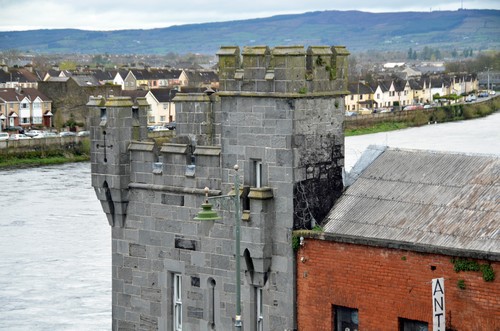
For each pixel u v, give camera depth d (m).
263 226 46.38
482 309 39.91
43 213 120.00
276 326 47.03
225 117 48.00
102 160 52.53
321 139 47.22
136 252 52.47
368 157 49.69
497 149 186.88
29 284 81.06
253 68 46.72
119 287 53.41
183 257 50.34
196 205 49.47
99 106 52.38
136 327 52.91
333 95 47.53
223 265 48.59
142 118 53.53
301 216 46.31
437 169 46.66
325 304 45.31
